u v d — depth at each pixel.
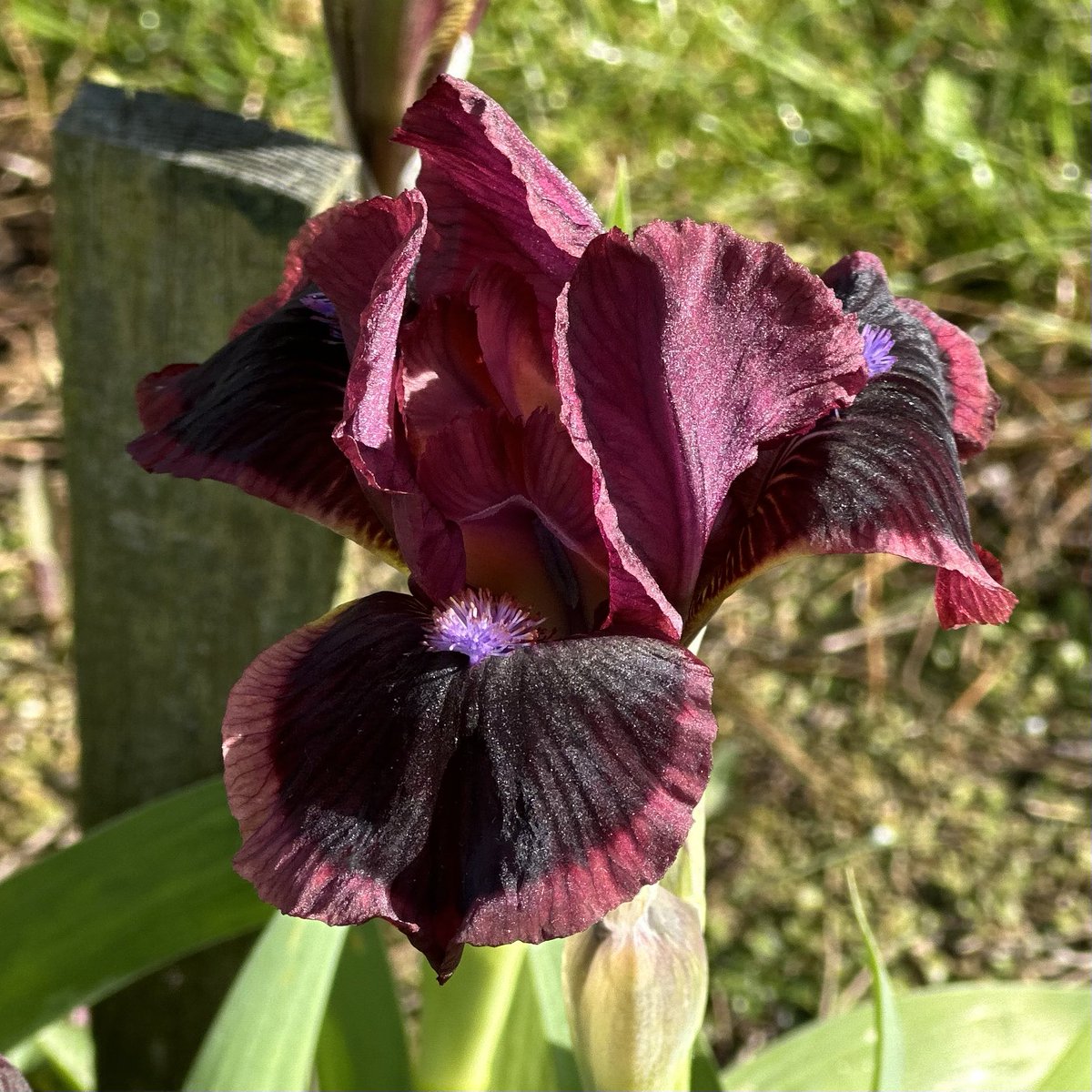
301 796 0.15
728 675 0.44
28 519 0.45
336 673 0.16
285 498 0.19
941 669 0.44
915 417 0.19
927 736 0.43
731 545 0.18
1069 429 0.47
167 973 0.30
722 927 0.39
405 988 0.37
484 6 0.24
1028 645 0.45
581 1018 0.19
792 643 0.45
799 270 0.16
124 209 0.23
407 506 0.17
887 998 0.20
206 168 0.23
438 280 0.18
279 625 0.27
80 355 0.25
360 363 0.16
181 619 0.27
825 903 0.39
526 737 0.15
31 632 0.44
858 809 0.41
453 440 0.17
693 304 0.16
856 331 0.17
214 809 0.25
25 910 0.25
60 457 0.46
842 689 0.44
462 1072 0.23
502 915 0.15
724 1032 0.37
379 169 0.24
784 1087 0.28
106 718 0.29
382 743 0.16
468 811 0.15
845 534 0.17
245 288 0.24
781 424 0.17
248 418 0.19
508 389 0.18
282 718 0.16
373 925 0.26
